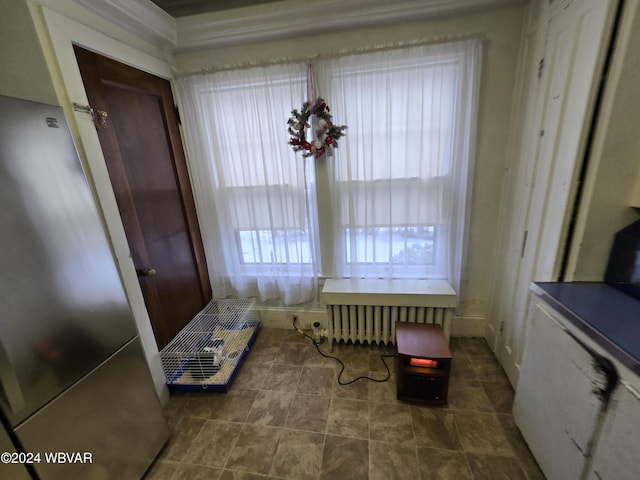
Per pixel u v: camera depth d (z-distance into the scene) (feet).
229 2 5.58
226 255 7.79
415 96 5.83
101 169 4.58
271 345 7.52
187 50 6.49
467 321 7.26
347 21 5.55
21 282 2.84
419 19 5.55
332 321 6.97
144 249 5.65
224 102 6.57
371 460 4.47
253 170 6.94
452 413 5.21
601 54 3.34
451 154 5.95
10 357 2.74
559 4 4.18
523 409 4.41
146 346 5.42
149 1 5.16
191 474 4.42
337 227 6.86
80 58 4.36
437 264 6.80
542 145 4.66
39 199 3.01
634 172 3.51
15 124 2.81
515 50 5.44
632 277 3.60
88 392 3.53
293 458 4.58
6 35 3.58
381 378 6.18
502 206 6.24
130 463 4.13
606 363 2.81
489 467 4.27
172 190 6.54
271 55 6.27
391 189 6.34
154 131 6.01
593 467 2.96
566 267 4.14
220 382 6.00
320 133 6.00
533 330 4.13
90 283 3.55
